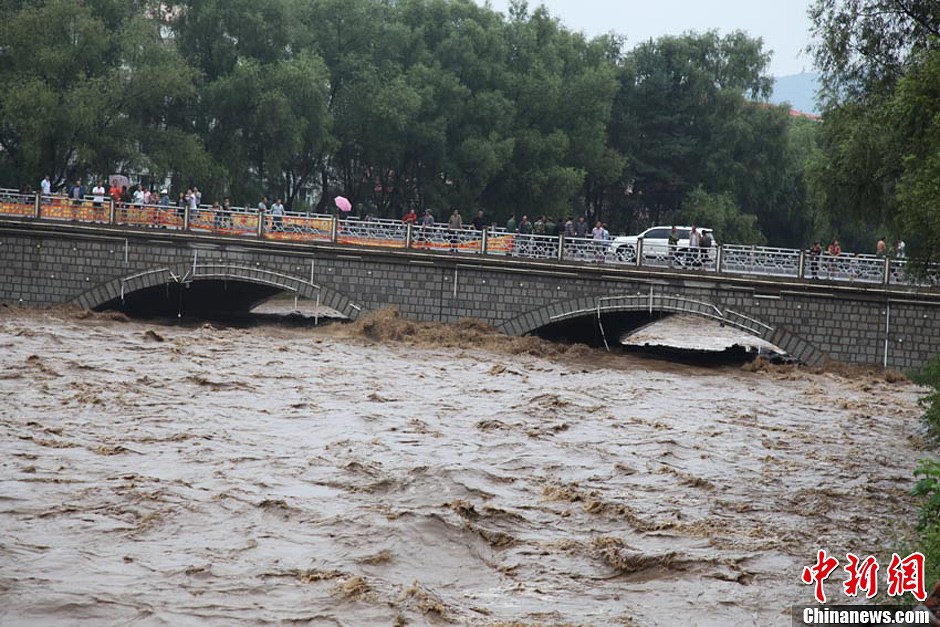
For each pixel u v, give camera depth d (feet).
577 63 401.90
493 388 177.78
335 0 359.25
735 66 419.13
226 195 334.24
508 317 238.48
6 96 292.61
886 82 167.02
